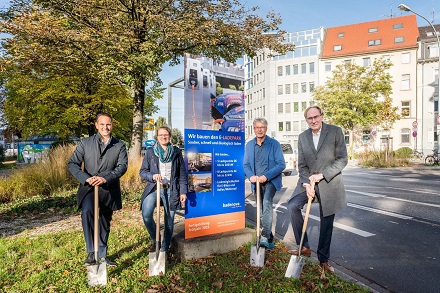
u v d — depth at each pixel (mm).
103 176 3852
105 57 11703
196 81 4961
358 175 17172
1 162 35031
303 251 4449
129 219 7035
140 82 13383
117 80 14133
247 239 4973
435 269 4340
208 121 5062
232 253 4668
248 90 65438
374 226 6559
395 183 13453
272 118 55844
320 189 4035
